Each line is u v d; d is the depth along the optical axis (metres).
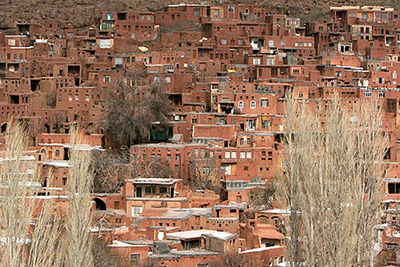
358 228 145.62
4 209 113.50
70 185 142.75
